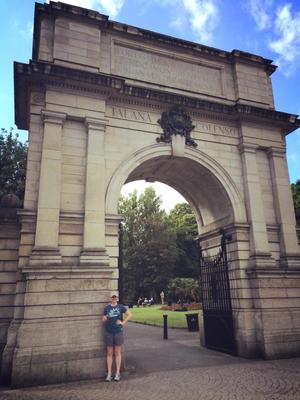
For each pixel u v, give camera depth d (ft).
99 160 50.88
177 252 210.59
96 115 52.80
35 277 42.57
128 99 56.90
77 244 47.32
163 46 63.77
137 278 206.28
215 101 63.62
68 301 43.01
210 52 66.69
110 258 48.42
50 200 46.78
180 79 63.72
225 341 58.08
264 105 67.82
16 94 55.01
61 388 36.96
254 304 54.90
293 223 61.46
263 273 55.31
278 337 52.42
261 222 59.11
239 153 63.62
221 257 60.95
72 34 56.24
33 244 45.42
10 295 45.42
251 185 61.00
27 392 35.55
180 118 59.72
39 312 41.57
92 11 57.77
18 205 50.70
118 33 60.70
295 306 55.52
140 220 217.36
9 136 105.29
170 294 168.86
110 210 50.67
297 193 124.06
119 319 42.09
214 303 62.34
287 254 58.95
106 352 42.32
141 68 61.21
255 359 51.39
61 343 41.06
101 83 52.95
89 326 42.80
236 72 67.77
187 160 59.57
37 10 56.13
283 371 42.24
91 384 38.32
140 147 55.88
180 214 255.29
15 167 103.30
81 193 49.67
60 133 50.06
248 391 33.40
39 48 54.70
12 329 41.27
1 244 46.91
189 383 37.32
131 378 40.70
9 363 39.50
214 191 63.87
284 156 65.51
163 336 80.89
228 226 59.88
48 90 51.08
